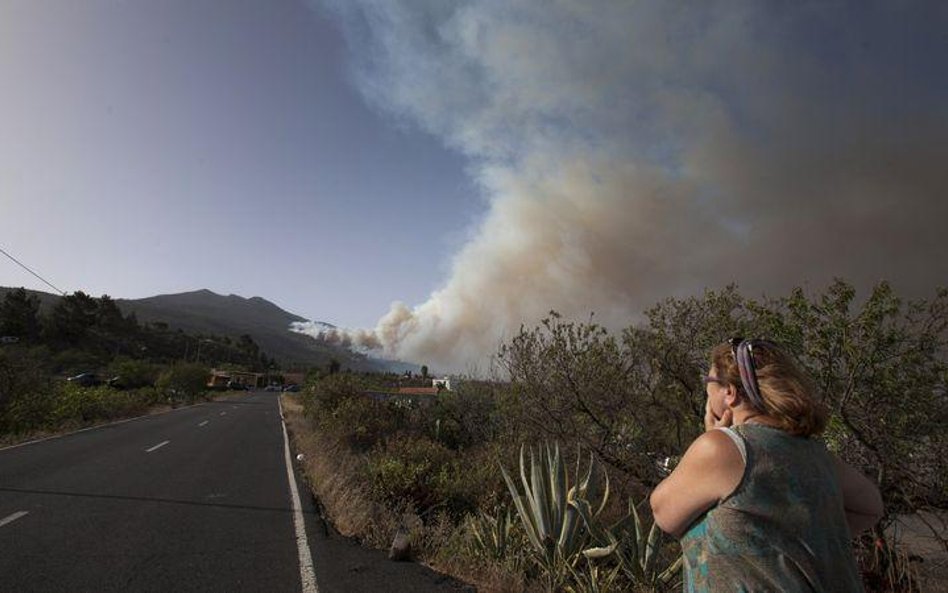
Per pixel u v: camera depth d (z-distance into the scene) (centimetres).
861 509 174
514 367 1017
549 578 604
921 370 627
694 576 161
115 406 2827
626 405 932
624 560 598
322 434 2003
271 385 11712
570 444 971
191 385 5447
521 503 679
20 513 843
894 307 613
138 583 585
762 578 149
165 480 1166
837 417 641
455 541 744
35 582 574
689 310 845
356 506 884
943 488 614
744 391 175
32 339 9588
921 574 604
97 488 1051
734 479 155
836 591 150
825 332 634
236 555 688
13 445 1612
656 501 172
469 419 1819
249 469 1366
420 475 1028
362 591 586
